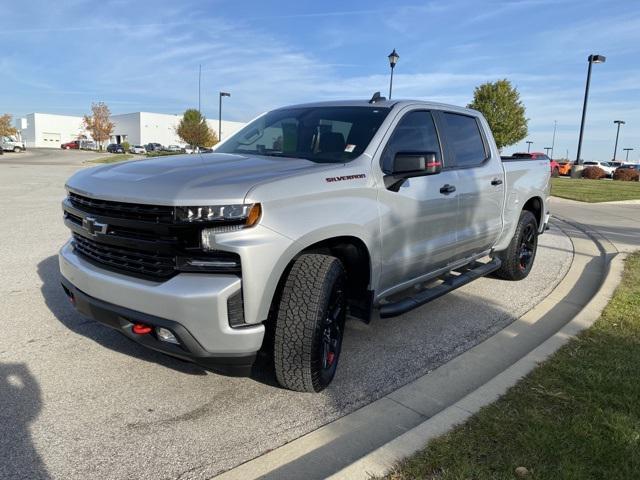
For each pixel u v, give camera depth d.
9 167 30.33
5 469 2.62
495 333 4.75
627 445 2.77
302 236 3.09
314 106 4.69
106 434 2.95
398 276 4.14
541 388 3.38
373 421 3.18
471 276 5.25
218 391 3.48
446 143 4.84
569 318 5.19
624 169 36.22
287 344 3.19
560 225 12.03
